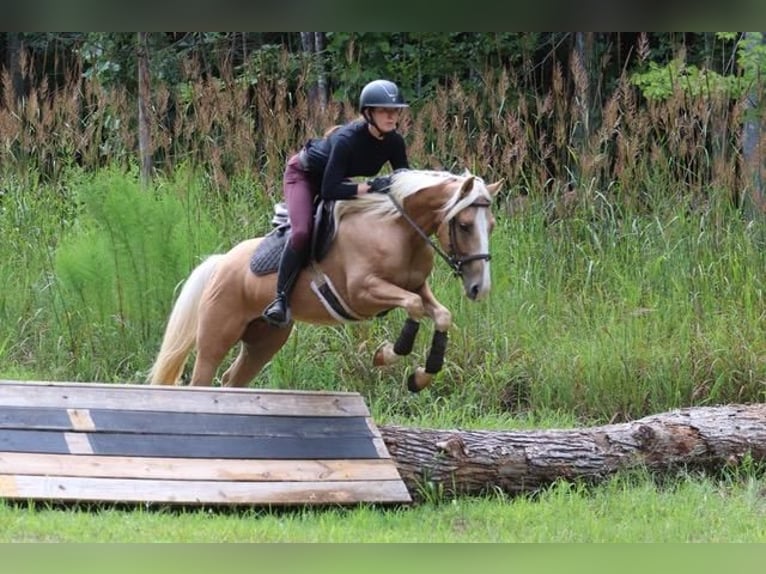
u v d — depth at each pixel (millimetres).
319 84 20250
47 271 14047
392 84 9688
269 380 13250
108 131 18344
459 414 12891
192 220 14094
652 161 14844
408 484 9773
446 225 9484
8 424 8867
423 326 13367
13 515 8109
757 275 13883
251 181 14609
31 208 14828
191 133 15250
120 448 8969
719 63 20828
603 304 13883
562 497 9625
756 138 15891
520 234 14523
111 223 13430
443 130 14695
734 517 9438
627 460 10414
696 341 13211
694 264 14094
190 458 9094
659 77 16312
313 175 10188
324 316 10289
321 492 9172
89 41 20656
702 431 10734
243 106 14930
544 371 13273
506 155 14562
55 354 13461
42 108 16281
